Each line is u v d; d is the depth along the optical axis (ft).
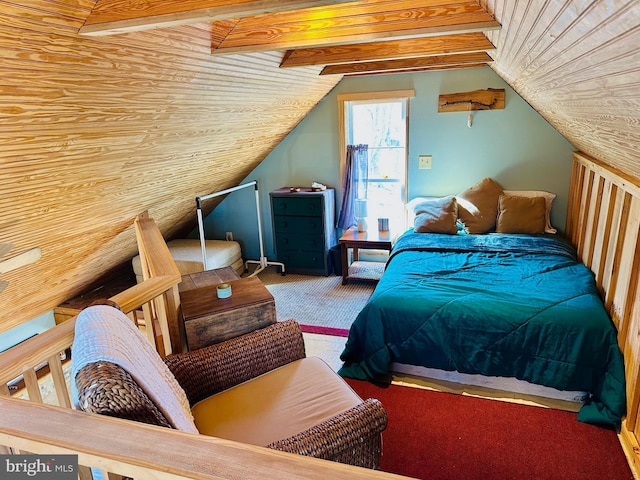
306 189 14.69
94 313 4.43
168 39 5.23
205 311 6.81
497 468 6.34
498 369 7.79
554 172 12.70
